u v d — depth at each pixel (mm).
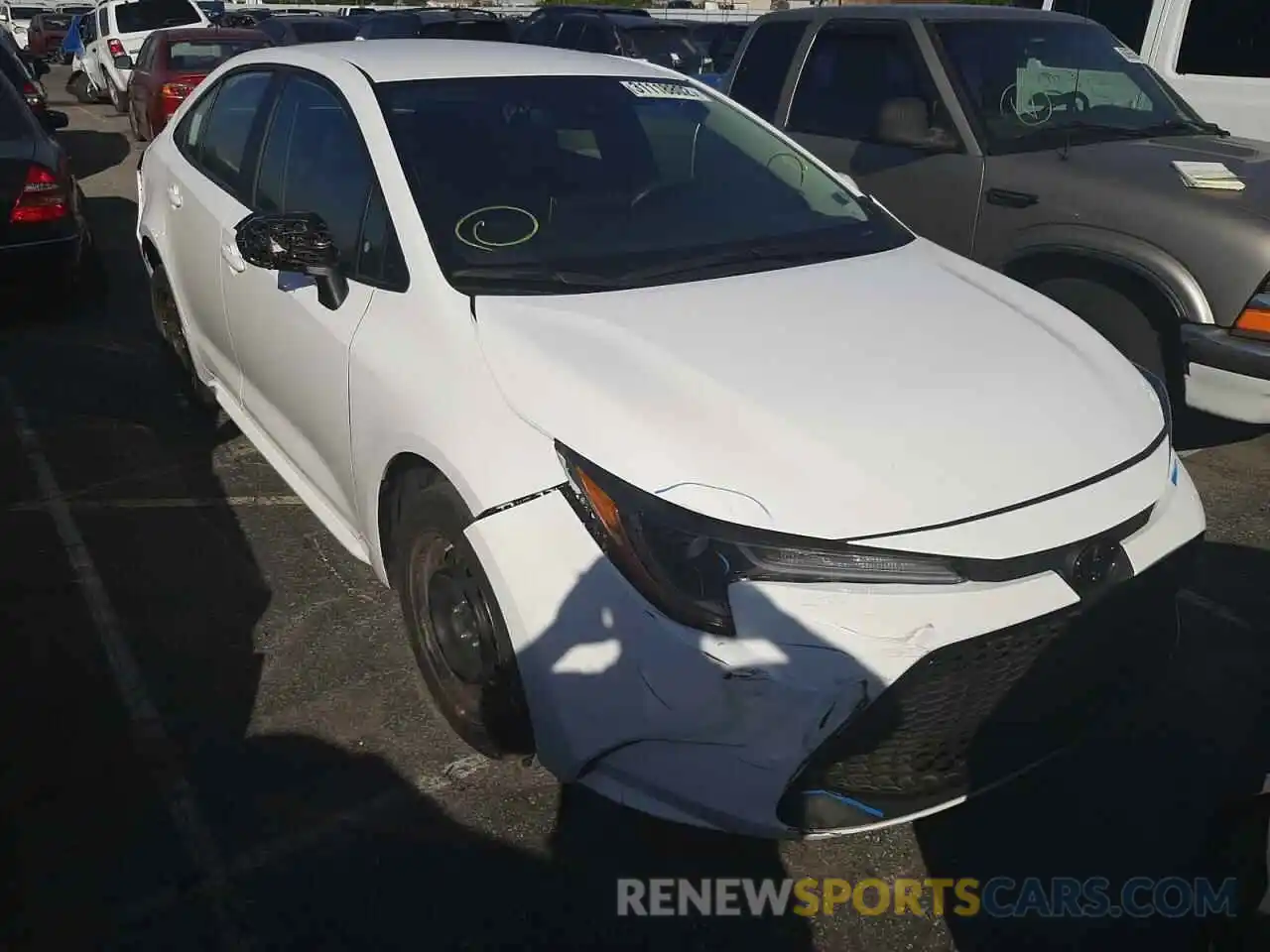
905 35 5367
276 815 2766
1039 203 4664
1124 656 2637
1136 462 2602
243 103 4277
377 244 3180
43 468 4613
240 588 3758
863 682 2180
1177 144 5023
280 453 3939
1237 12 6188
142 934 2424
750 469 2328
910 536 2266
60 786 2836
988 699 2361
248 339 3871
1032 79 5289
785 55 6062
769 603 2213
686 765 2307
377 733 3064
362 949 2406
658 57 12883
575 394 2521
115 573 3828
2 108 6648
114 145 14070
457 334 2814
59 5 37031
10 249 6156
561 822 2770
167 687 3232
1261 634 3576
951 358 2785
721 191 3588
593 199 3344
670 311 2893
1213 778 2936
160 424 5094
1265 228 4094
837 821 2340
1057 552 2354
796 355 2717
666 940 2453
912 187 5207
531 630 2408
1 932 2412
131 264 7973
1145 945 2443
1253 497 4512
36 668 3297
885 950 2445
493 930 2463
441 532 2758
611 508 2334
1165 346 4473
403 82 3520
